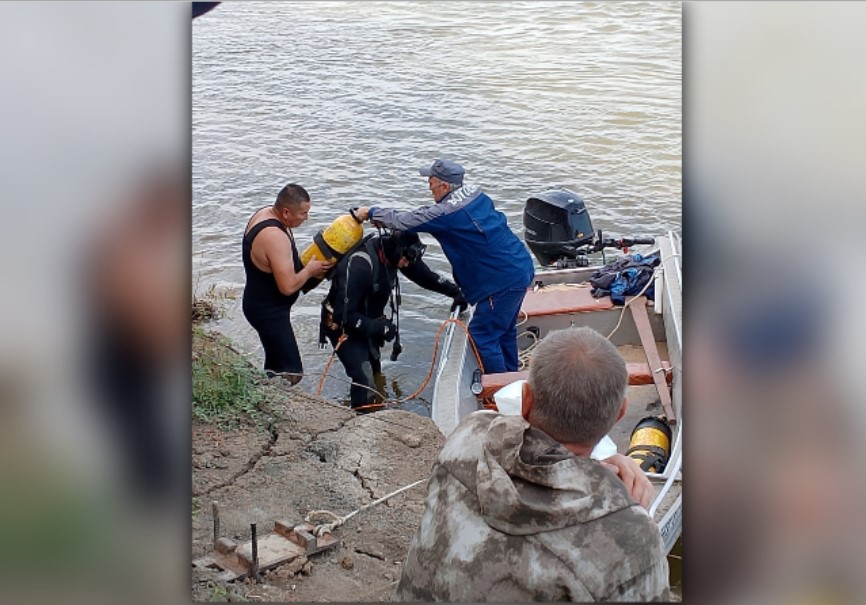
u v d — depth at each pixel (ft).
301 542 10.64
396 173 26.13
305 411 14.14
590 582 6.40
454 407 15.78
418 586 6.82
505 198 24.79
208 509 11.49
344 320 17.12
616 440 15.80
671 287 17.25
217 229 23.35
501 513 6.54
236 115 29.35
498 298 17.60
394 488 12.35
